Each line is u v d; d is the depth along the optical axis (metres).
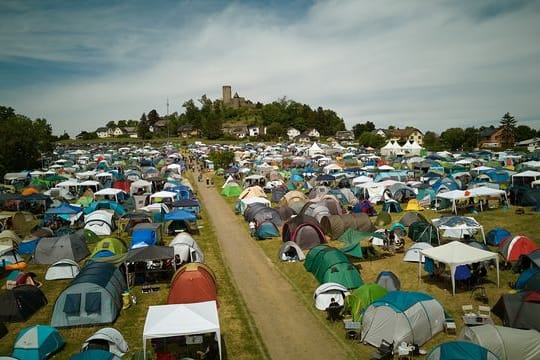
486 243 35.41
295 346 20.95
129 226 45.53
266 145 170.75
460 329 21.64
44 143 109.69
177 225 44.41
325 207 44.38
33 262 35.38
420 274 28.41
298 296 26.95
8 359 18.30
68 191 65.56
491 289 26.33
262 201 52.94
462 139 141.00
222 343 21.34
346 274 27.23
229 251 37.91
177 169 90.00
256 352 20.42
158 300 27.11
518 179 61.88
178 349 20.78
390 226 41.81
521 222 42.44
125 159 120.69
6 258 34.25
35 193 58.66
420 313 20.36
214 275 28.73
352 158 108.06
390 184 56.88
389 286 25.42
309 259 31.14
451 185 53.19
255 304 26.17
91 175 74.50
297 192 54.31
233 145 171.62
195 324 18.92
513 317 20.62
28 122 104.69
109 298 24.16
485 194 44.97
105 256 32.41
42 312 25.77
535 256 27.23
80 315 23.70
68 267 31.83
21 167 97.75
